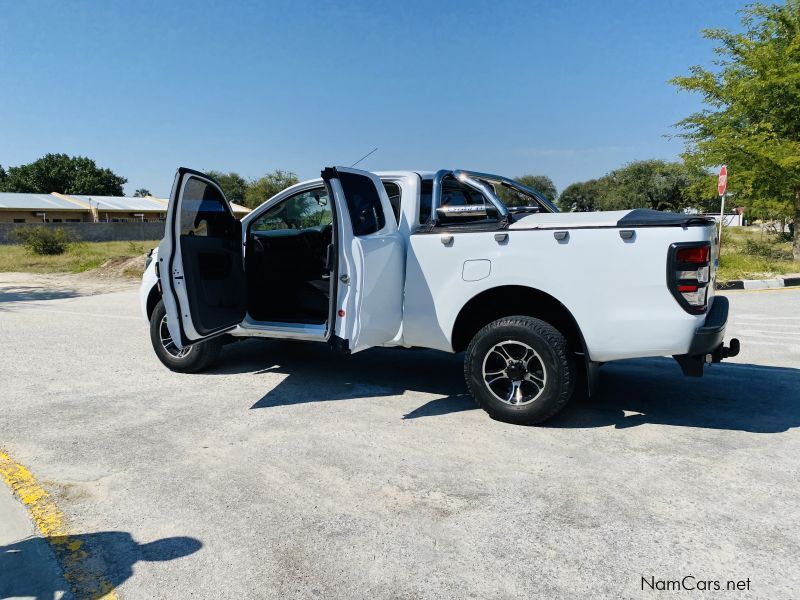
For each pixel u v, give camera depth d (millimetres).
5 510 3059
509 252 4055
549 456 3676
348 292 4113
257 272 5320
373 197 4453
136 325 8336
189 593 2396
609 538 2770
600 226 3795
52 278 15820
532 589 2412
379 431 4117
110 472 3484
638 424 4223
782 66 14672
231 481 3363
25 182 78688
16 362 6102
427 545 2721
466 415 4434
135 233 44312
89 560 2621
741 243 22016
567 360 3941
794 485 3266
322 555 2650
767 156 14273
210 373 5633
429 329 4430
